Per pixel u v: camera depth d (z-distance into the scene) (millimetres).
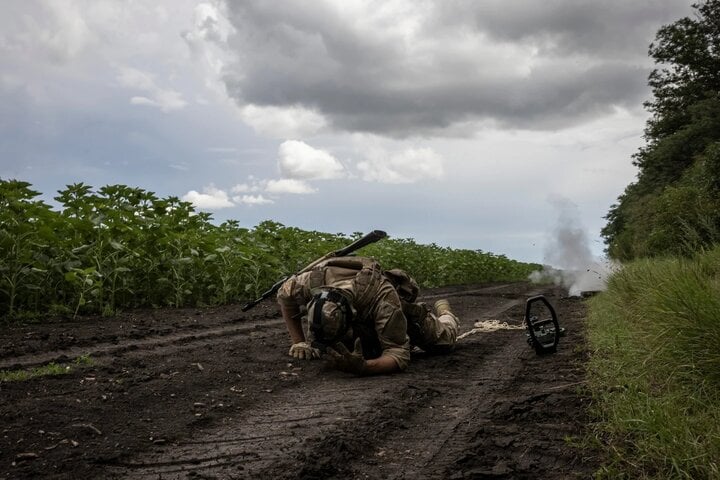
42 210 7621
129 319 8023
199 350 6164
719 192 17750
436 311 6492
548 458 3016
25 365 5238
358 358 4941
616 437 3137
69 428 3545
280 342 6750
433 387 4680
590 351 5695
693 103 44531
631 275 8648
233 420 3861
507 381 4773
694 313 3953
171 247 9961
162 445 3369
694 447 2729
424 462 3070
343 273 5367
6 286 7785
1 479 2848
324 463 2996
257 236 12555
